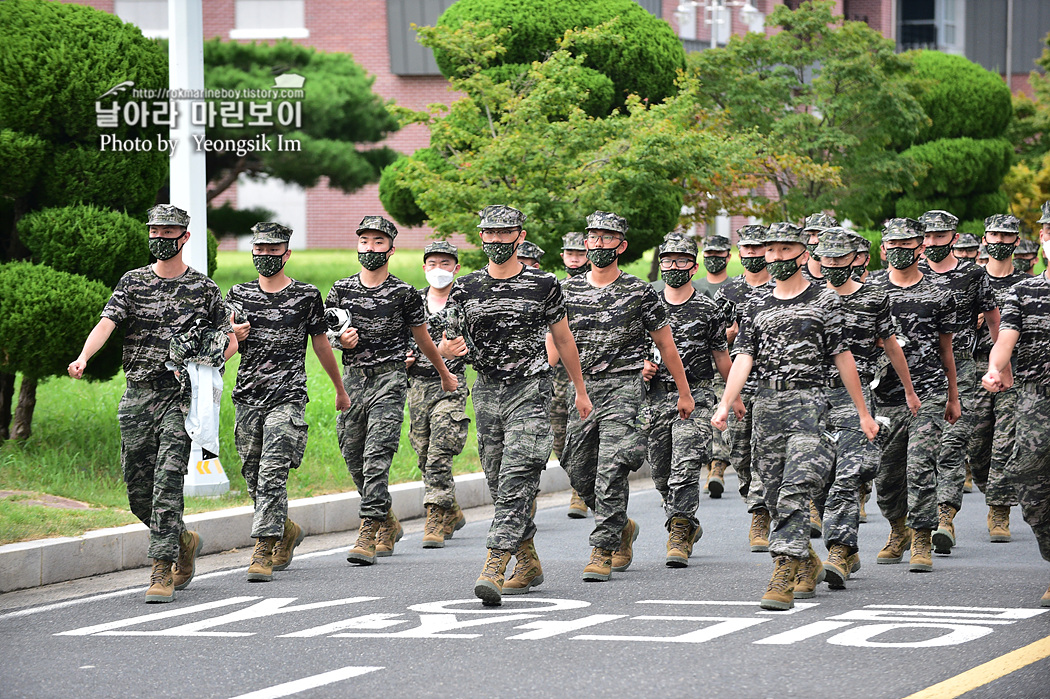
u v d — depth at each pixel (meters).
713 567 13.81
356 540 15.34
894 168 35.34
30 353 17.92
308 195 66.81
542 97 26.30
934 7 80.56
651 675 9.16
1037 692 8.65
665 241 15.17
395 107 27.55
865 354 12.93
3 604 12.22
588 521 17.33
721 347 15.23
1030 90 83.19
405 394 14.50
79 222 18.31
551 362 15.35
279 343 13.33
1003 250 16.52
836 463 12.53
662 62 31.03
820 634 10.38
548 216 25.91
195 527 14.95
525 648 10.02
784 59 34.66
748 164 29.00
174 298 12.40
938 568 13.65
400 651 10.00
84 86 18.30
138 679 9.34
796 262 11.64
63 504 15.66
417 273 46.12
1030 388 11.70
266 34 63.88
